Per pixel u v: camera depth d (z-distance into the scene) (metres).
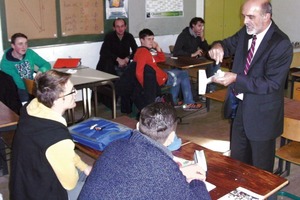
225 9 6.89
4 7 4.54
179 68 4.83
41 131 1.73
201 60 4.94
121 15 5.58
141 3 5.77
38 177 1.73
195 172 1.53
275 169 3.25
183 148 2.08
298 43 6.76
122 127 2.29
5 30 4.60
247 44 2.30
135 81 4.08
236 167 1.83
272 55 2.11
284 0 7.14
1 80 3.31
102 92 4.50
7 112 2.84
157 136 1.35
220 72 2.23
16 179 1.78
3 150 3.23
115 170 1.23
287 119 2.40
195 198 1.27
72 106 1.92
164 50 6.28
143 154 1.24
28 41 4.80
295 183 3.08
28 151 1.73
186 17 6.43
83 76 4.01
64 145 1.75
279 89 2.24
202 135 4.18
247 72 2.26
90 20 5.29
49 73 1.86
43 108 1.80
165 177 1.20
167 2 6.09
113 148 1.31
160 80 4.22
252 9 2.07
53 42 5.02
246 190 1.60
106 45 5.24
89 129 2.24
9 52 4.07
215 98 3.24
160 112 1.37
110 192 1.20
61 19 5.03
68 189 1.86
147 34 4.61
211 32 6.84
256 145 2.33
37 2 4.78
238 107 2.43
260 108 2.25
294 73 4.23
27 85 3.62
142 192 1.17
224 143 3.94
